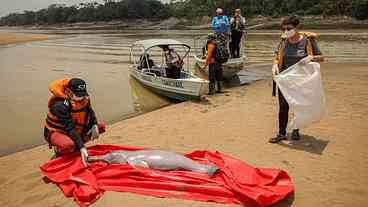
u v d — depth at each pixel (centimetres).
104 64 2589
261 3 7256
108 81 1909
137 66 1777
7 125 1205
